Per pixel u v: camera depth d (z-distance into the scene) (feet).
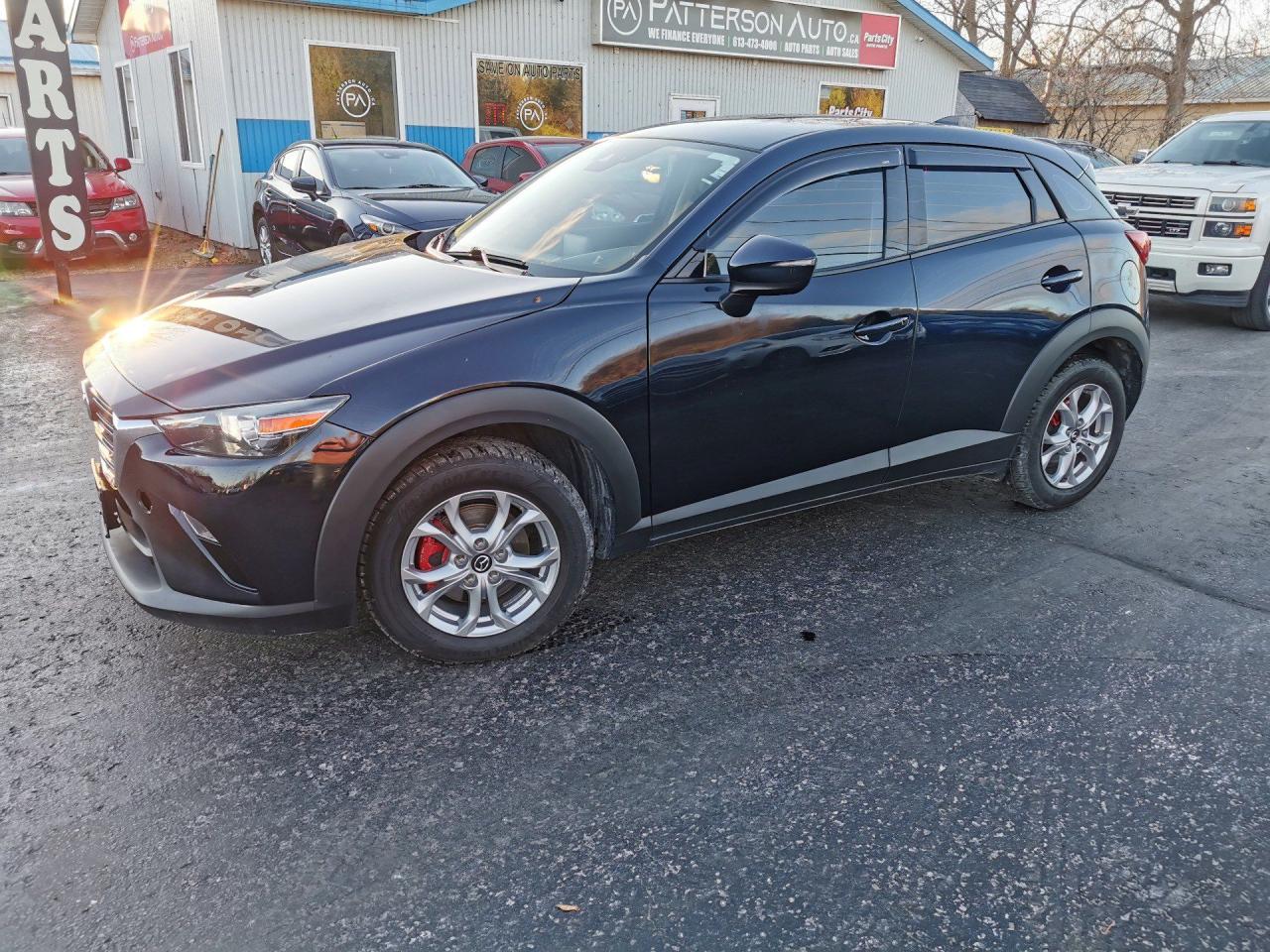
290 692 8.89
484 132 46.73
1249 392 20.33
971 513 13.55
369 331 8.54
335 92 41.86
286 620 8.41
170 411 8.03
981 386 11.77
